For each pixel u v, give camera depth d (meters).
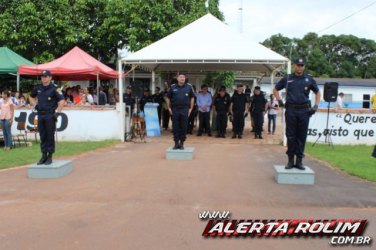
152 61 14.18
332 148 13.39
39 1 22.86
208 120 16.34
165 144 13.84
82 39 23.91
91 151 12.25
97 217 6.04
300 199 6.94
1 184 8.03
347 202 6.81
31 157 11.16
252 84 34.69
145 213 6.21
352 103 36.53
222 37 14.79
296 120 8.05
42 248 4.97
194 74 25.91
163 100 18.59
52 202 6.81
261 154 11.73
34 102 8.98
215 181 8.13
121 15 23.33
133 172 9.00
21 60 18.05
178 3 24.34
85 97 17.70
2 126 12.83
